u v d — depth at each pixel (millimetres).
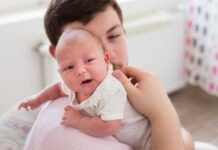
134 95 713
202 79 2512
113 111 675
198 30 2389
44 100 863
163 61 2355
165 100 732
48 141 689
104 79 684
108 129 671
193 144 897
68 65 661
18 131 890
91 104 684
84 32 682
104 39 729
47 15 789
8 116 920
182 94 2602
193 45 2457
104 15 721
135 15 2229
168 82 2471
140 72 769
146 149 745
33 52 1798
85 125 688
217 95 2469
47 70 1824
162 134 704
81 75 652
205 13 2309
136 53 2135
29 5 1867
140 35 2111
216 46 2328
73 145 673
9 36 1674
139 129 740
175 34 2367
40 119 760
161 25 2213
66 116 709
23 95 1829
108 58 710
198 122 2270
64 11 729
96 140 686
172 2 2441
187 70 2562
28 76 1818
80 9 714
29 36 1754
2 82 1720
